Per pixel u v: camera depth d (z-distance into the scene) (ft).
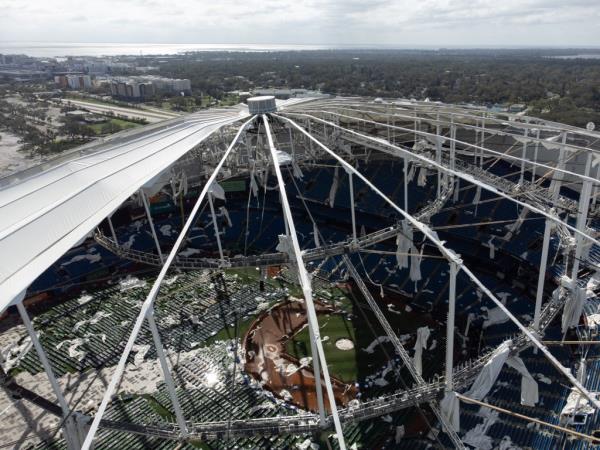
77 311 247.91
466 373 136.67
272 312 238.07
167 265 117.60
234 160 332.39
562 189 260.62
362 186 320.29
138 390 189.26
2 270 113.09
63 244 123.95
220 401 180.86
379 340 212.02
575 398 153.48
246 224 328.49
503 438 148.36
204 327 228.63
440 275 247.70
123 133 261.03
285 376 193.47
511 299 222.07
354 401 176.45
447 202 284.00
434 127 311.06
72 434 125.70
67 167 195.21
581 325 176.45
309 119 255.91
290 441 161.27
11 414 179.22
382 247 275.39
